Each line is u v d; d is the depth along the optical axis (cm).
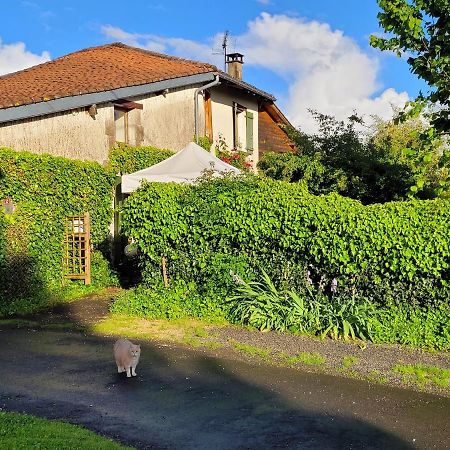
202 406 637
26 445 484
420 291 917
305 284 1016
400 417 607
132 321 1067
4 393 672
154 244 1145
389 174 1585
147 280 1176
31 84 1549
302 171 1717
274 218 1022
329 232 955
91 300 1315
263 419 599
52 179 1335
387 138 1850
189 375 751
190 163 1409
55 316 1140
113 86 1541
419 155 989
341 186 1620
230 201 1073
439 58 933
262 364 801
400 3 931
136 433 559
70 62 1939
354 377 743
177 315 1071
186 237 1119
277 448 527
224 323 1027
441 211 895
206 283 1105
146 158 1703
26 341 936
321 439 548
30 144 1367
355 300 963
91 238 1473
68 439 512
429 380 729
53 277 1350
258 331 967
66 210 1389
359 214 936
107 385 709
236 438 550
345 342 895
